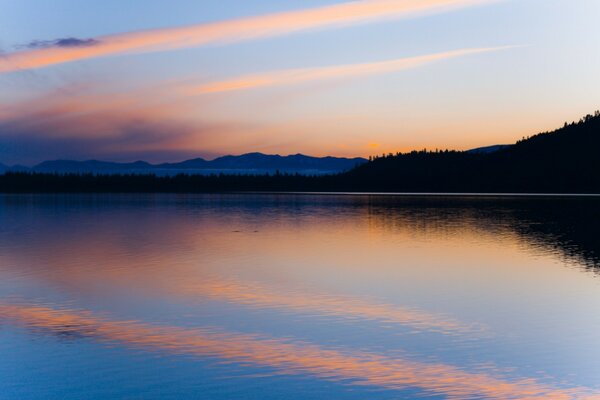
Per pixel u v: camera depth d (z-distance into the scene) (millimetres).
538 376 15172
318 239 49719
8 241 48844
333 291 26297
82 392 14461
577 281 28266
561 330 19391
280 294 25625
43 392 14492
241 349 17516
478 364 16094
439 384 14672
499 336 18734
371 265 34250
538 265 33562
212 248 43438
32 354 17203
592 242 45250
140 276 30594
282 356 16828
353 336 18828
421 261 35781
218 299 24656
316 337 18719
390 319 21016
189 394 14211
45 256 38938
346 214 84938
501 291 26031
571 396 13898
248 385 14703
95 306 23438
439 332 19266
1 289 27047
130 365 16188
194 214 87438
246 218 77875
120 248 43625
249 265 34531
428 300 24250
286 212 91688
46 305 23688
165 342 18297
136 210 99688
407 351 17234
